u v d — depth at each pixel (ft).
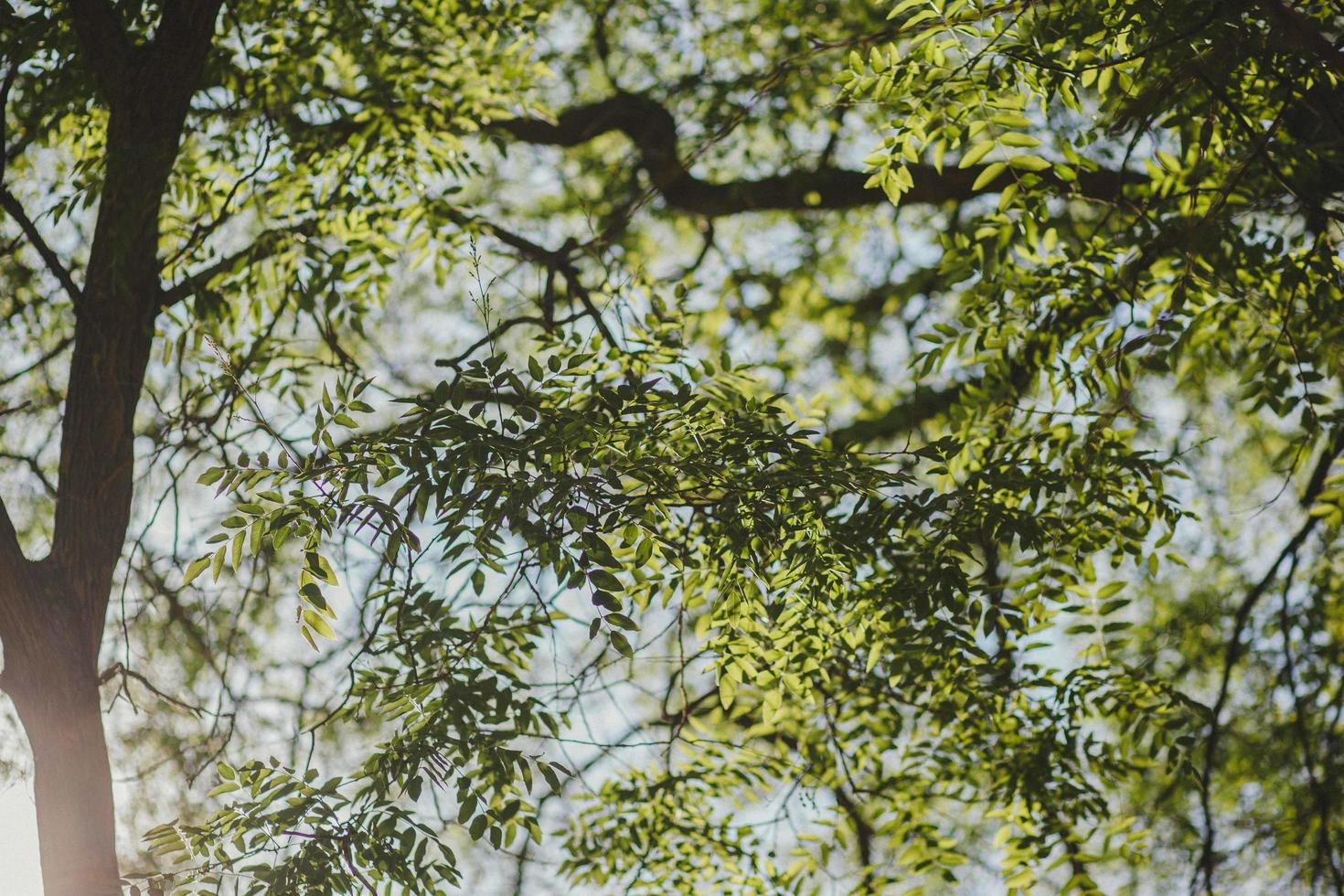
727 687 16.61
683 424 14.65
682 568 15.16
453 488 12.36
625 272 26.55
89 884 16.11
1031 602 18.43
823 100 30.76
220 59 20.65
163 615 21.62
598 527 12.64
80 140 20.98
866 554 16.52
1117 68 14.90
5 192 18.52
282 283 23.03
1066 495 19.06
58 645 17.01
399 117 22.77
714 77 35.12
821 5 31.40
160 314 20.61
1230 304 18.48
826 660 18.60
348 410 13.09
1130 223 18.79
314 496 13.28
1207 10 14.16
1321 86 14.79
